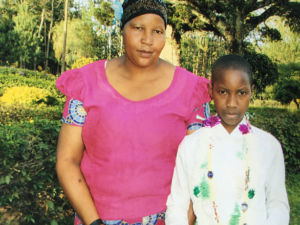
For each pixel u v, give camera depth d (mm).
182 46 13367
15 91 12969
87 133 1415
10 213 2877
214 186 1370
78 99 1449
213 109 8016
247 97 1320
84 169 1464
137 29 1378
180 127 1466
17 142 2773
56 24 23734
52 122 3418
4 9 23000
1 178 2615
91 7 19484
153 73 1493
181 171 1438
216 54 13945
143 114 1372
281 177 1362
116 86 1457
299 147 5961
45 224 2969
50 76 18719
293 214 4141
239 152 1388
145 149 1366
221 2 10625
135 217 1369
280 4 10703
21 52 22000
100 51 18906
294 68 12969
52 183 3021
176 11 11562
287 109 13672
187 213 1453
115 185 1372
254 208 1308
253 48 11680
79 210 1385
